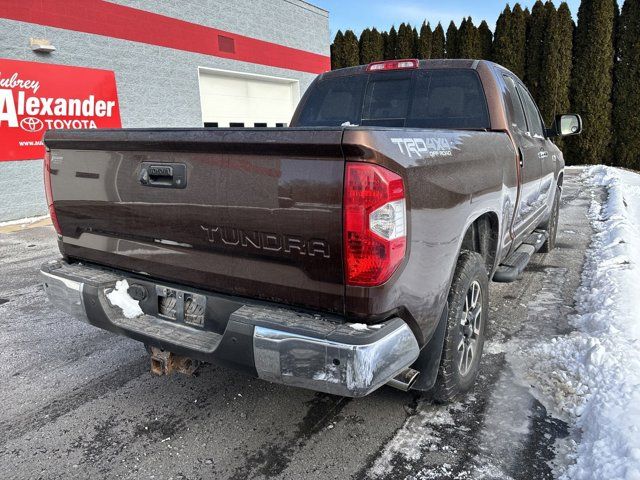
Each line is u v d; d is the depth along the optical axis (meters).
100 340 3.90
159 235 2.45
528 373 3.15
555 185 5.81
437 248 2.23
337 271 1.94
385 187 1.84
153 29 11.38
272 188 2.02
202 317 2.39
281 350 1.95
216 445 2.55
